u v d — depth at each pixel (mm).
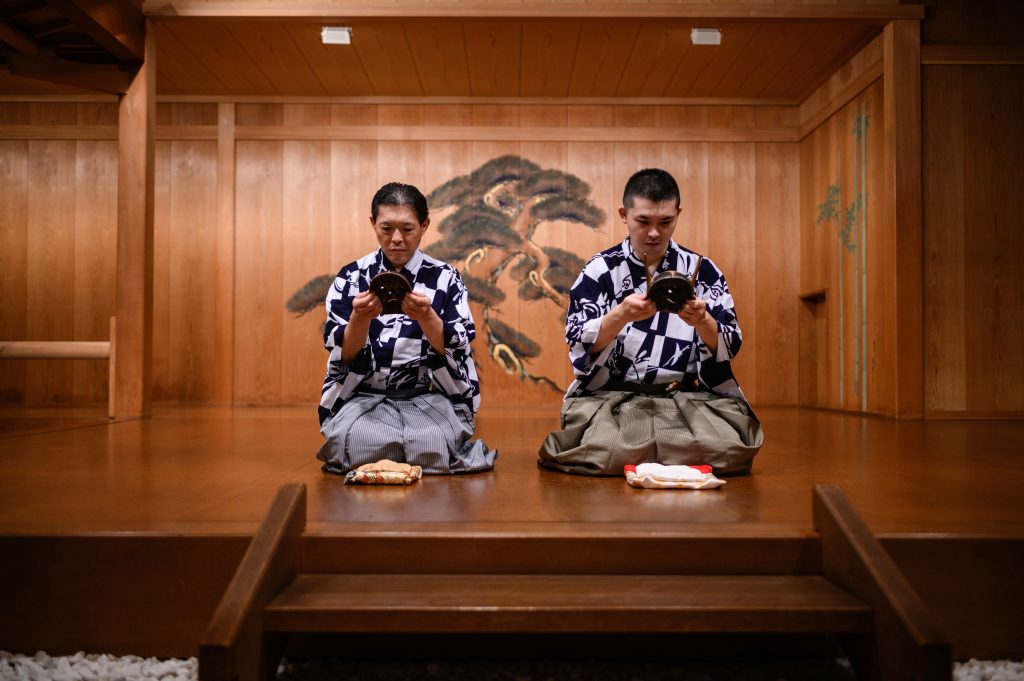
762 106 7465
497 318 7344
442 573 1865
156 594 1893
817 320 7344
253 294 7383
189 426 4891
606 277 2814
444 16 5574
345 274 2941
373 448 2721
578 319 2744
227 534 1888
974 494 2426
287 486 1887
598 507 2168
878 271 5922
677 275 2393
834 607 1625
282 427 4828
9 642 1909
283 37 6027
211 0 5551
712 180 7457
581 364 2729
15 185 7379
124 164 5559
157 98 7312
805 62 6488
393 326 2846
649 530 1896
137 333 5539
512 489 2453
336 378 2861
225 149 7375
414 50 6297
